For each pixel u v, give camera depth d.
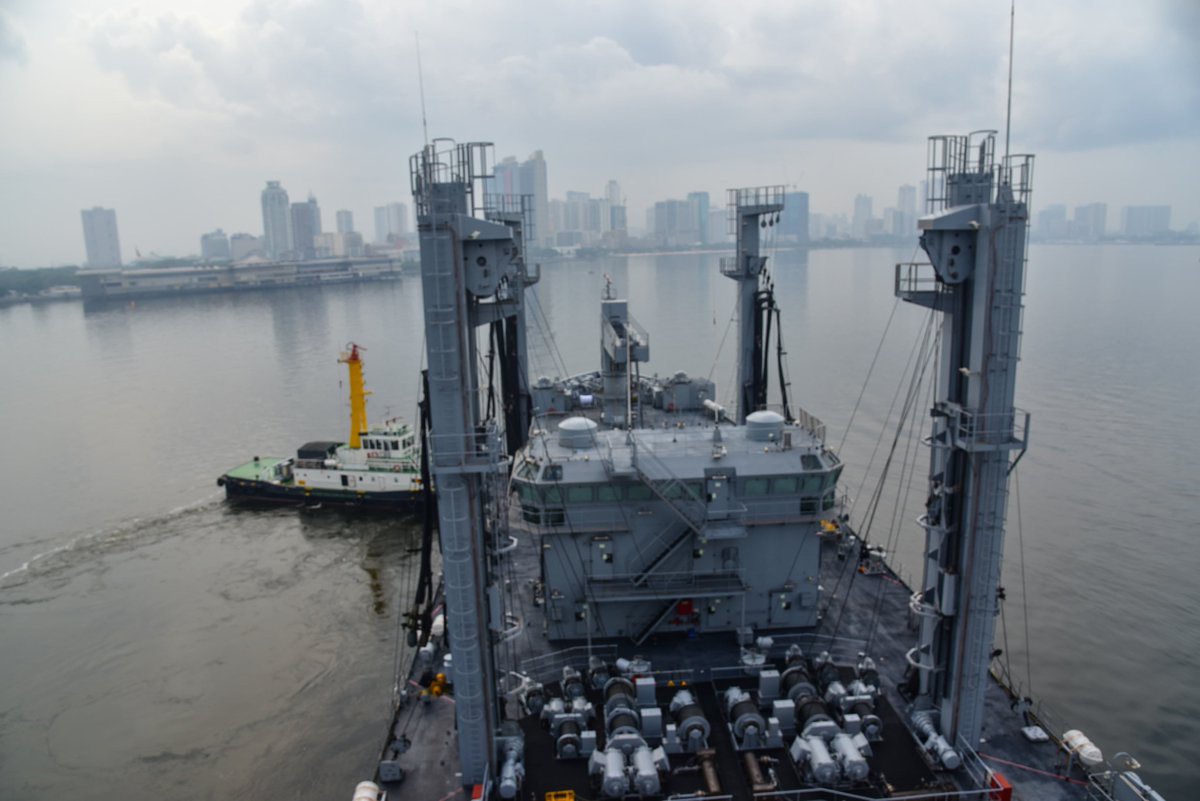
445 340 28.62
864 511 69.81
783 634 42.44
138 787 43.78
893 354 131.62
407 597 64.75
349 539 77.25
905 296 31.20
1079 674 47.62
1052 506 68.56
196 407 120.69
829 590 47.50
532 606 45.50
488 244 29.02
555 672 39.78
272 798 42.81
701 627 42.41
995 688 38.38
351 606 63.50
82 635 59.66
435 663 41.03
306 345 171.38
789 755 33.59
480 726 31.88
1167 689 46.22
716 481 39.66
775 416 42.97
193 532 79.31
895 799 30.81
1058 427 89.56
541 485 39.16
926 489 74.00
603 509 40.28
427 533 40.88
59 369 157.50
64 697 52.00
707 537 39.28
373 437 86.94
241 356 161.88
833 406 100.56
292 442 103.50
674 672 38.44
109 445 104.38
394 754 34.78
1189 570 58.09
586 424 42.94
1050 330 154.38
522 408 63.50
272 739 47.38
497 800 31.98
